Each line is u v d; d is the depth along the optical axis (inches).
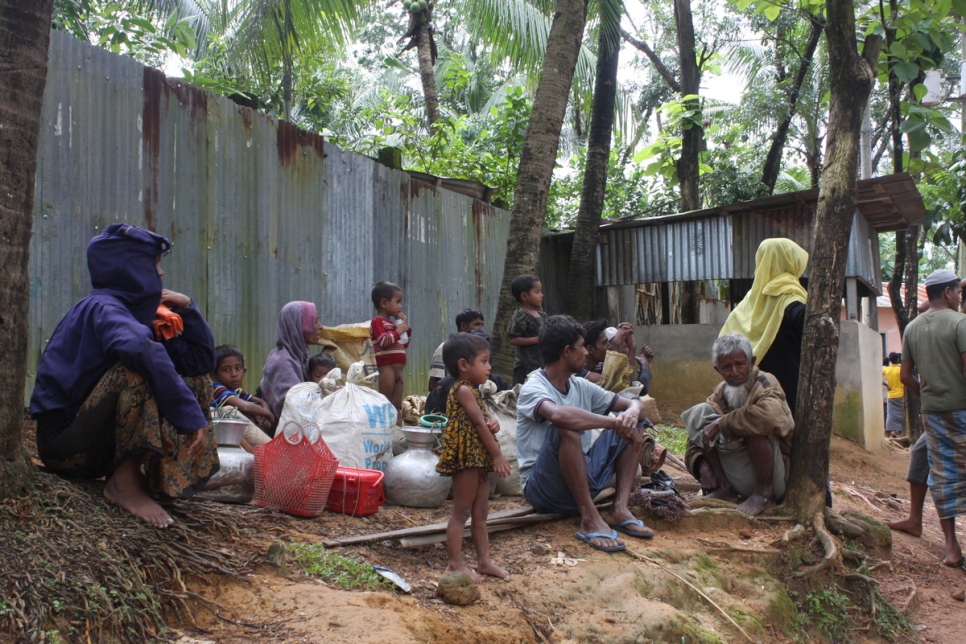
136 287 136.3
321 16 374.3
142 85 220.8
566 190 532.1
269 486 161.3
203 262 237.9
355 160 302.8
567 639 134.0
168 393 127.4
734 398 208.8
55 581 104.7
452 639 119.5
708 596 161.3
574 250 437.1
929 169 486.9
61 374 132.0
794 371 224.8
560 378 184.1
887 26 332.8
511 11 447.8
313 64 461.7
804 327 213.2
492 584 144.6
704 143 557.9
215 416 171.0
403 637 111.0
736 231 442.9
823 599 185.2
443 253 358.6
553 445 175.9
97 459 137.1
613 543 165.9
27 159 125.8
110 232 137.7
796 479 207.0
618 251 476.7
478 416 145.3
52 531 115.1
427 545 155.3
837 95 220.4
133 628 105.6
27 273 126.3
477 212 387.5
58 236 198.8
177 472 135.3
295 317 217.9
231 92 306.3
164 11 508.4
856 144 216.5
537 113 324.8
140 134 219.9
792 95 534.9
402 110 508.4
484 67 752.3
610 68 433.7
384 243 318.7
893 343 1047.0
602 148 436.5
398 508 180.1
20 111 124.5
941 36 328.2
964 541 259.6
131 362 125.6
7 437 120.7
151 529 125.8
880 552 215.6
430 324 347.9
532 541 169.0
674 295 616.1
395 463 184.2
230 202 247.4
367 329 235.6
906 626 188.2
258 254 257.0
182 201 231.6
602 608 144.9
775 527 199.6
